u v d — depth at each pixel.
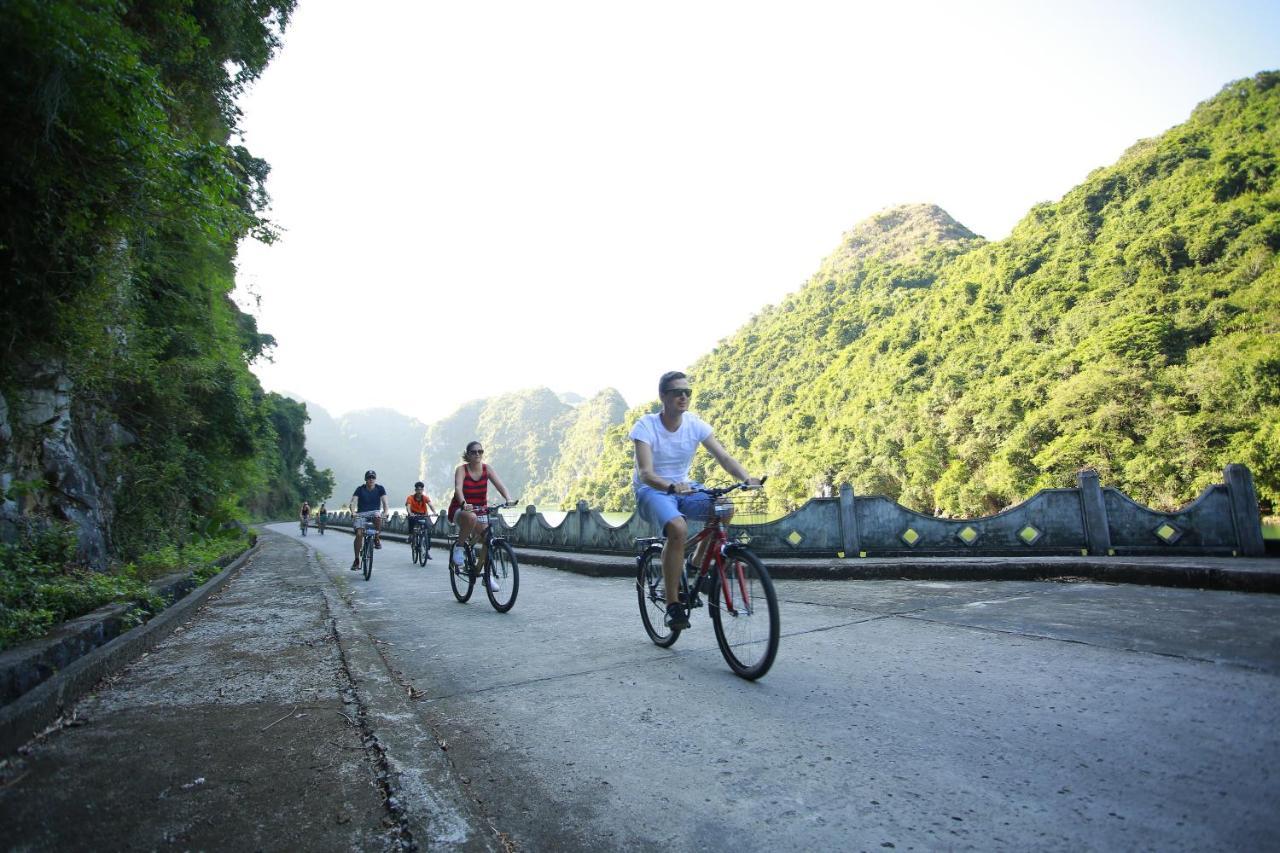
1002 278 91.56
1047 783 2.23
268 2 9.41
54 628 4.03
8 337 5.27
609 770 2.50
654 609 4.59
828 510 8.87
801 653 4.11
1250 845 1.81
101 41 3.97
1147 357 56.19
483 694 3.55
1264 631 4.11
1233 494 7.26
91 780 2.44
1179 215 74.12
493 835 1.99
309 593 7.81
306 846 1.95
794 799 2.21
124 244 6.58
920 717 2.91
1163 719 2.75
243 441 14.65
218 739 2.85
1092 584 6.32
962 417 70.00
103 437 8.59
